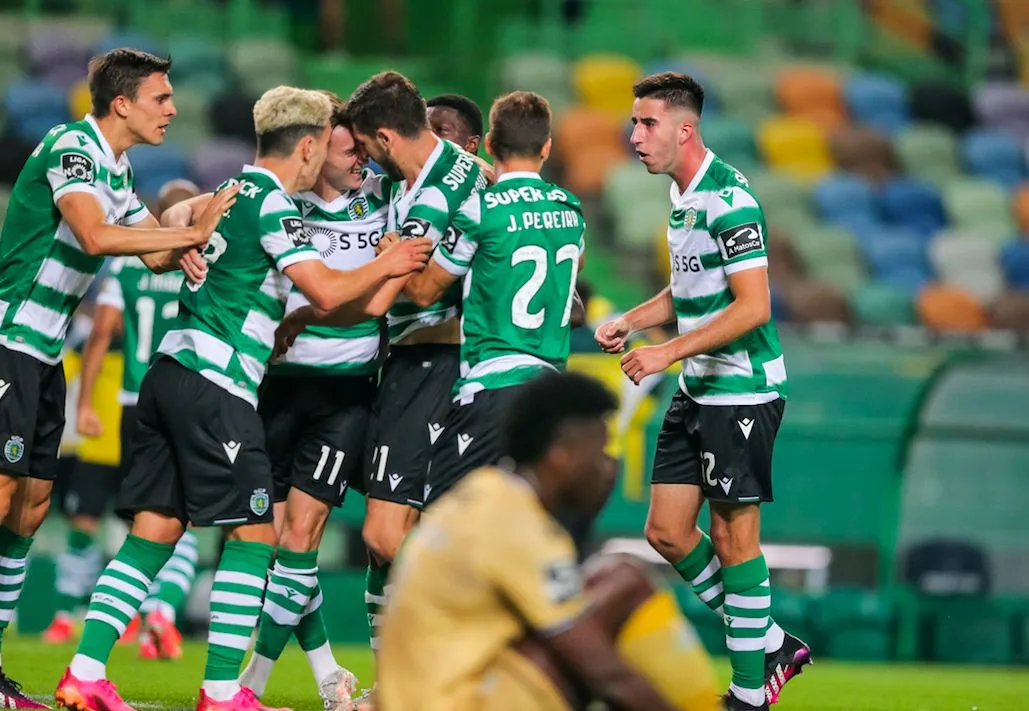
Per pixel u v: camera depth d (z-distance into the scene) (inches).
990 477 1635.1
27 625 1493.6
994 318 2364.7
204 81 2706.7
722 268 797.9
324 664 849.5
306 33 3132.4
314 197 820.6
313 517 823.1
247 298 740.7
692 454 826.2
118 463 1320.1
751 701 815.1
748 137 2716.5
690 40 3034.0
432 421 814.5
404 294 810.8
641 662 480.1
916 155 2780.5
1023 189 2728.8
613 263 2405.3
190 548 1210.6
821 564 1627.7
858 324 2336.4
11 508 805.2
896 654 1572.3
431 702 457.1
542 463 476.7
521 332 761.0
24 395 765.3
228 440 732.7
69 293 781.3
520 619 463.5
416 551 470.6
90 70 773.9
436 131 887.7
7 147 2319.1
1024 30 3169.3
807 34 3107.8
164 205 1058.1
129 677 1040.2
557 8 3016.7
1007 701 1103.6
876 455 1583.4
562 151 2608.3
